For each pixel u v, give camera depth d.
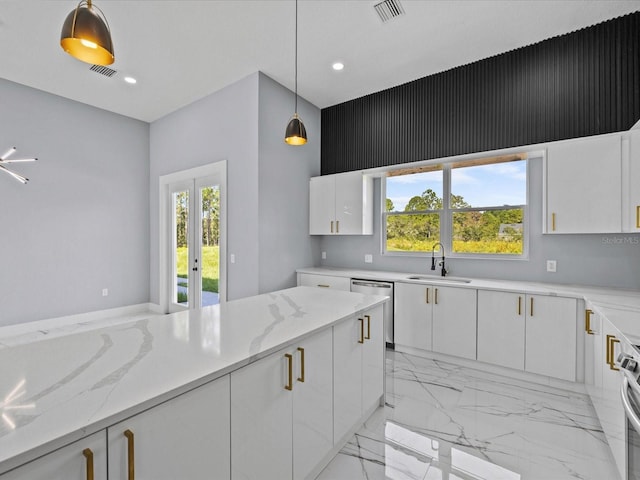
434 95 3.65
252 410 1.21
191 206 4.48
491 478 1.65
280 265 3.93
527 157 3.18
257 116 3.61
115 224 4.73
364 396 2.05
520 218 3.26
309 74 3.66
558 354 2.54
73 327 4.14
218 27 2.85
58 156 4.16
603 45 2.76
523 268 3.21
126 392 0.89
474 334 2.92
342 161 4.40
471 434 2.02
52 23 2.75
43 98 4.03
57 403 0.83
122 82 3.82
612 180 2.48
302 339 1.46
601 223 2.52
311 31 2.91
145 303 5.09
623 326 1.66
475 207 3.52
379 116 4.07
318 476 1.65
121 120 4.79
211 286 4.25
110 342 1.31
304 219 4.30
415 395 2.50
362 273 3.84
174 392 0.92
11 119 3.79
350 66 3.49
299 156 4.23
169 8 2.60
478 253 3.50
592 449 1.88
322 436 1.63
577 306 2.46
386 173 3.95
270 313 1.81
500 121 3.24
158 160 4.95
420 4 2.57
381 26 2.84
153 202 5.06
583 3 2.54
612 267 2.78
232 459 1.13
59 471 0.71
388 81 3.82
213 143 4.11
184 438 0.97
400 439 1.96
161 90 4.03
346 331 1.83
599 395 2.03
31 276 3.95
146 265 5.11
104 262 4.61
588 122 2.81
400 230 4.01
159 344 1.29
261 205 3.67
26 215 3.91
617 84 2.71
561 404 2.36
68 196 4.26
